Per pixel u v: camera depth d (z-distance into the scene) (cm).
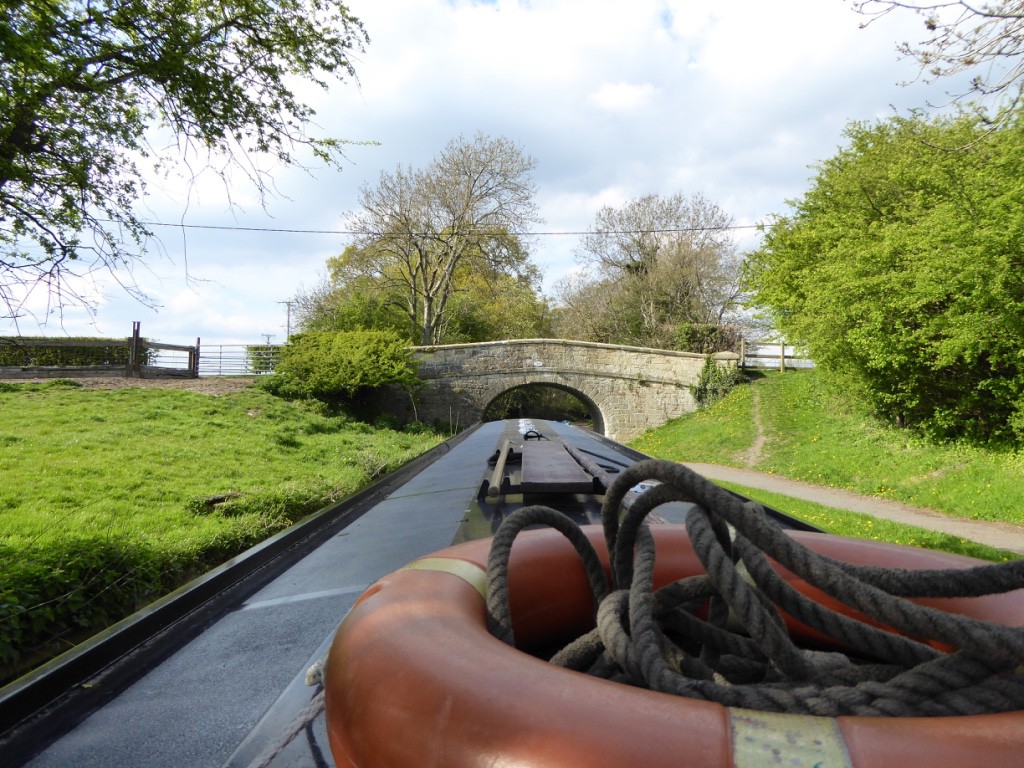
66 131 467
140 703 164
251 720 154
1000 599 113
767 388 2289
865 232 1352
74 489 848
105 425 1309
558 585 128
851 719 62
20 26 395
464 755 64
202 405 1689
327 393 2222
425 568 116
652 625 90
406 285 3422
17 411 1347
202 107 518
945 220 988
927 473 1166
